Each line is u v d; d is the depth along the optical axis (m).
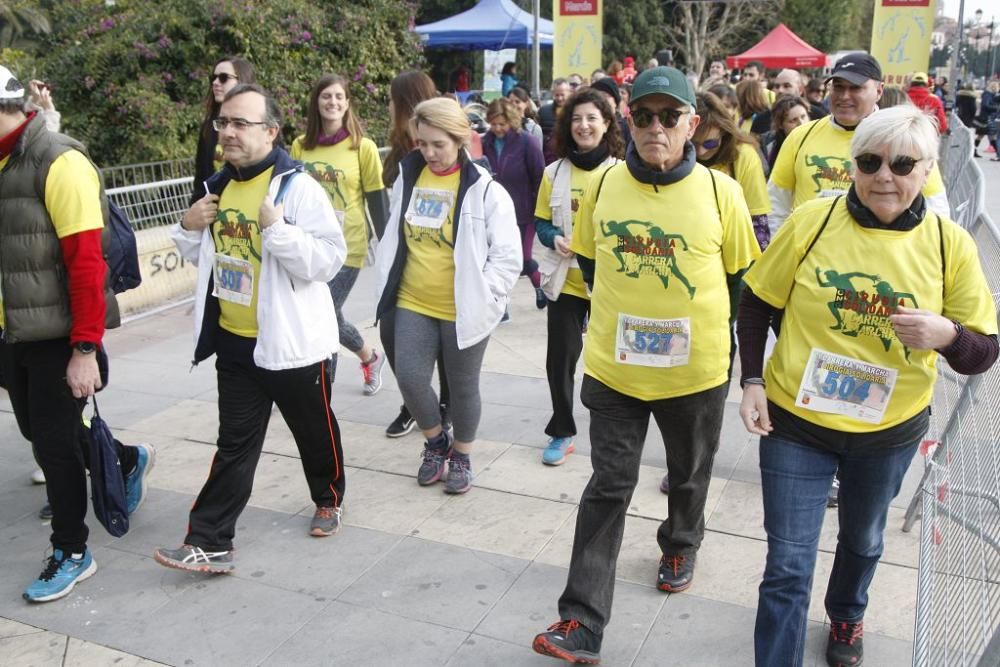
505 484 4.36
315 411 3.65
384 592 3.49
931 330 2.31
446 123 3.81
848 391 2.55
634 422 3.08
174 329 7.12
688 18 32.66
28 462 4.75
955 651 2.54
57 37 10.87
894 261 2.43
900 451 2.60
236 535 3.94
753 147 4.06
